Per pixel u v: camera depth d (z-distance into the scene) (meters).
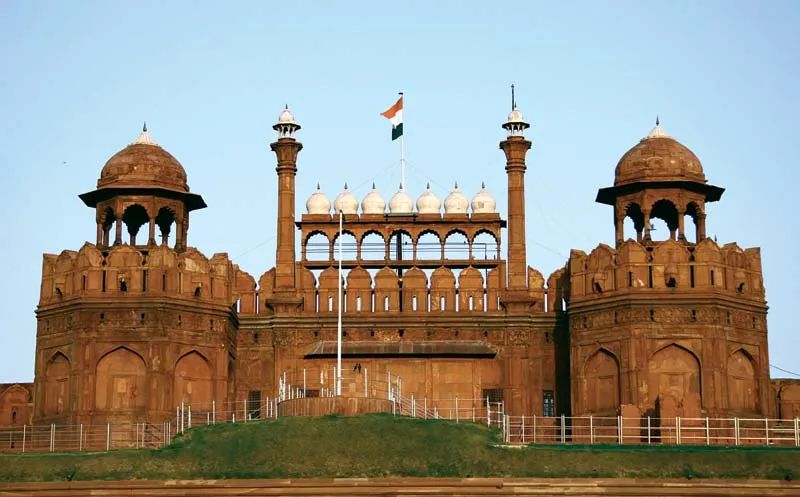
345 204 65.12
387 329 62.62
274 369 62.50
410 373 61.25
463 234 64.69
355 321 62.62
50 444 57.34
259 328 63.06
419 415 58.97
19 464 51.72
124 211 61.84
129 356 58.25
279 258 63.69
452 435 52.12
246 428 52.84
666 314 57.94
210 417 59.03
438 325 62.44
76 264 59.28
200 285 60.03
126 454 51.97
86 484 50.38
